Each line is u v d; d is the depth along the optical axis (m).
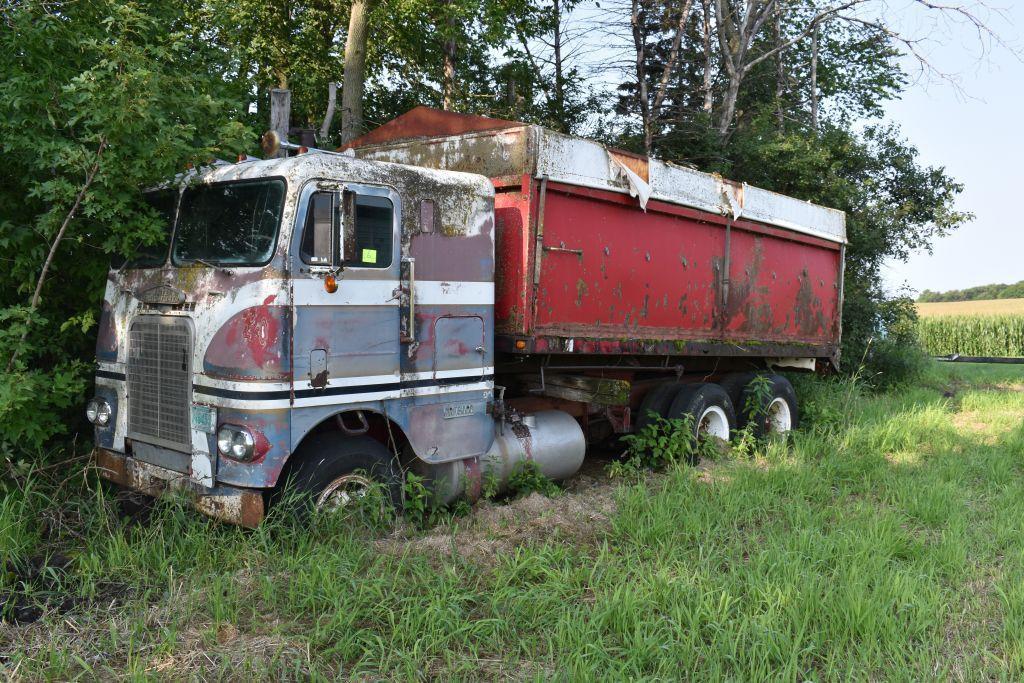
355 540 5.16
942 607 4.55
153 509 5.49
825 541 5.61
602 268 7.23
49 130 5.81
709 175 8.50
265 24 17.36
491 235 6.31
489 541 5.52
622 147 19.34
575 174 6.75
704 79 21.39
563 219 6.80
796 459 8.53
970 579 5.22
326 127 14.30
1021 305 52.72
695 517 6.05
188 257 5.54
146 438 5.63
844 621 4.33
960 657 4.11
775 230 9.66
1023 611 4.56
